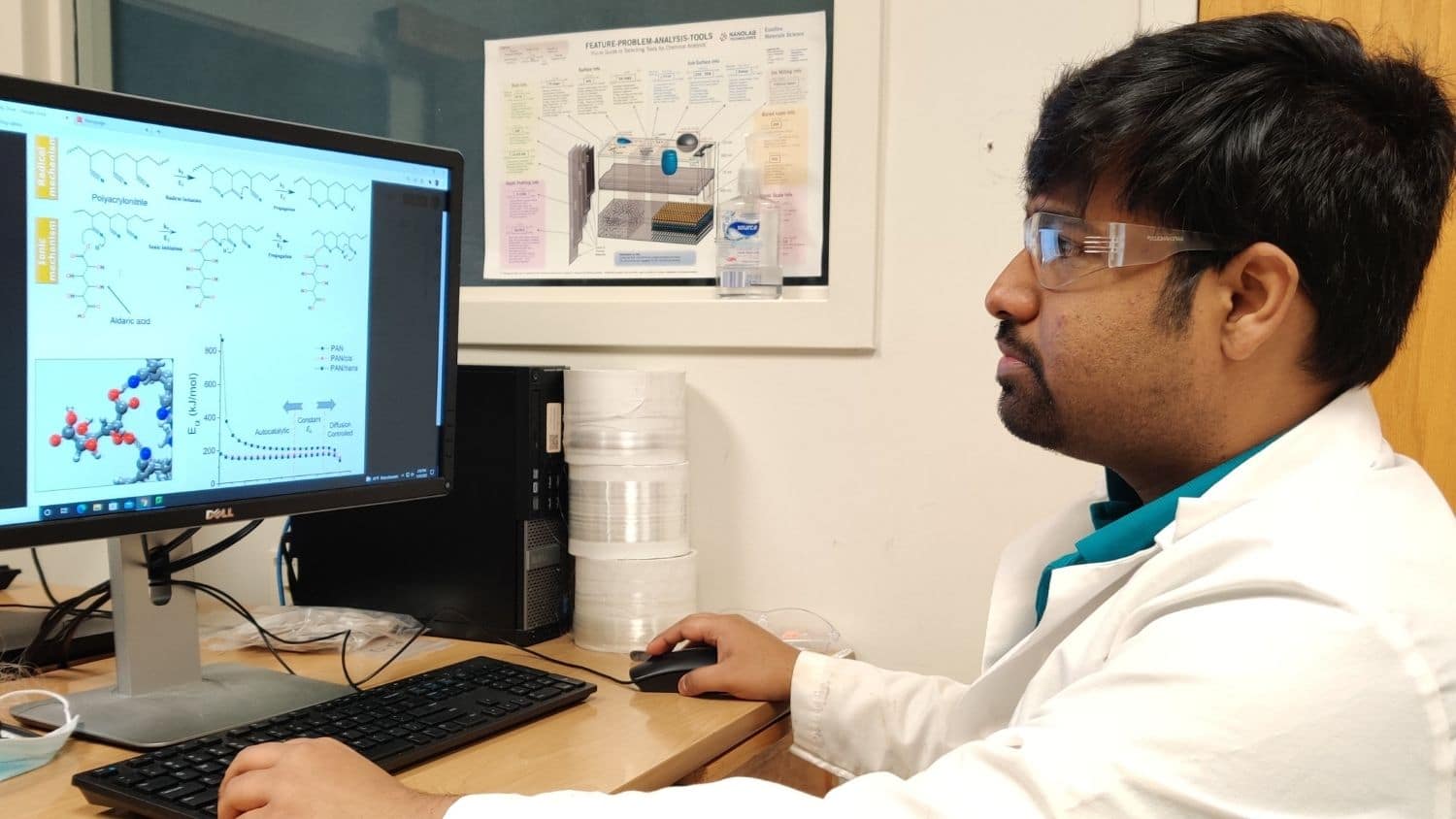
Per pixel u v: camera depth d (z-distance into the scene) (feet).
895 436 4.76
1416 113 2.47
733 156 5.02
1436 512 2.29
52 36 5.94
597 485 4.45
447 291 3.95
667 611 4.46
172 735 3.07
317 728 3.03
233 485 3.34
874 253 4.70
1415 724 1.90
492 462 4.48
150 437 3.14
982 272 4.60
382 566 4.73
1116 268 2.52
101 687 3.51
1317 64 2.43
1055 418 2.71
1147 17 4.33
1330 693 1.91
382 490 3.78
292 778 2.43
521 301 5.30
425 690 3.43
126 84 6.23
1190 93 2.44
